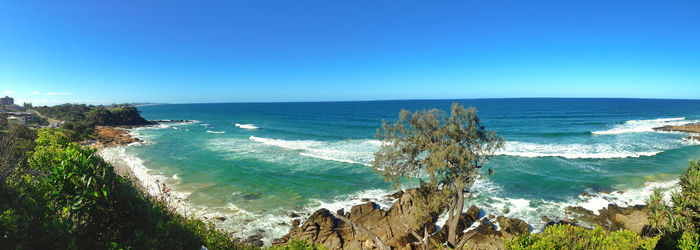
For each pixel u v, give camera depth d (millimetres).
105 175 7004
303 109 175125
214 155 40594
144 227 7133
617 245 8156
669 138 49469
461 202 16625
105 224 6898
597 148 41656
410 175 18531
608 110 121688
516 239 8844
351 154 40562
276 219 21312
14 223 6082
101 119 86250
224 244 9578
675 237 8789
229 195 25609
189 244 8109
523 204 23188
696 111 117938
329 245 17922
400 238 17984
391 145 18484
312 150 43406
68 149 6910
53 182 6641
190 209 22703
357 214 21344
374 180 29266
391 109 162000
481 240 18062
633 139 48969
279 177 30375
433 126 17562
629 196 24094
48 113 105312
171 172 32125
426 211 18406
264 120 103812
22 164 14898
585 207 22484
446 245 17219
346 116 113938
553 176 29172
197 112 177375
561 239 8438
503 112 112688
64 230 6125
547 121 80688
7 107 118062
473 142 17172
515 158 35844
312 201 24453
